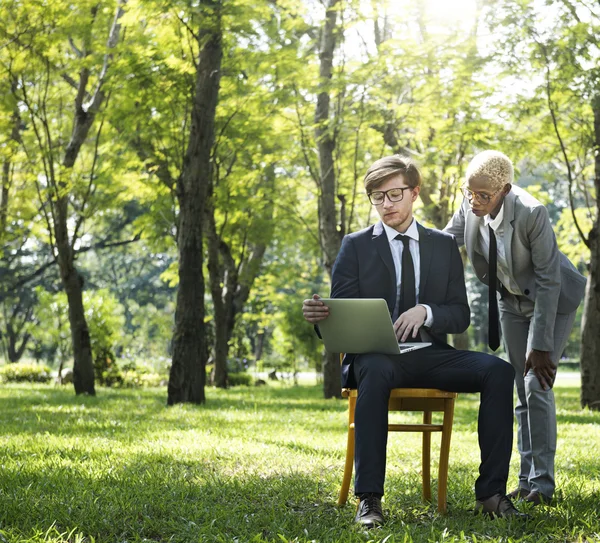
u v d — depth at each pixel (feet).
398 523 12.25
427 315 13.33
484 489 12.71
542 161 50.85
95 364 72.28
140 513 13.07
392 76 46.60
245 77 49.70
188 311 42.06
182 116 47.65
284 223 70.59
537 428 14.28
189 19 41.19
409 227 14.08
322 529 11.83
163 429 27.45
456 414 36.99
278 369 99.35
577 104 44.45
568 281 14.40
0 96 48.19
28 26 45.57
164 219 57.16
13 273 124.77
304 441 23.73
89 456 19.94
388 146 54.90
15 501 13.50
